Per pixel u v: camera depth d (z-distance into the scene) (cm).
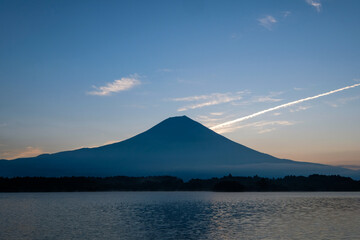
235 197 15838
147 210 9125
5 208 9931
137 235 5288
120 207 10112
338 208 9550
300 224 6312
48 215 7994
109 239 5000
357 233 5328
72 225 6344
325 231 5522
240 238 4994
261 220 6906
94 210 9181
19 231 5681
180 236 5184
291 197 15838
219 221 6794
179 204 11212
